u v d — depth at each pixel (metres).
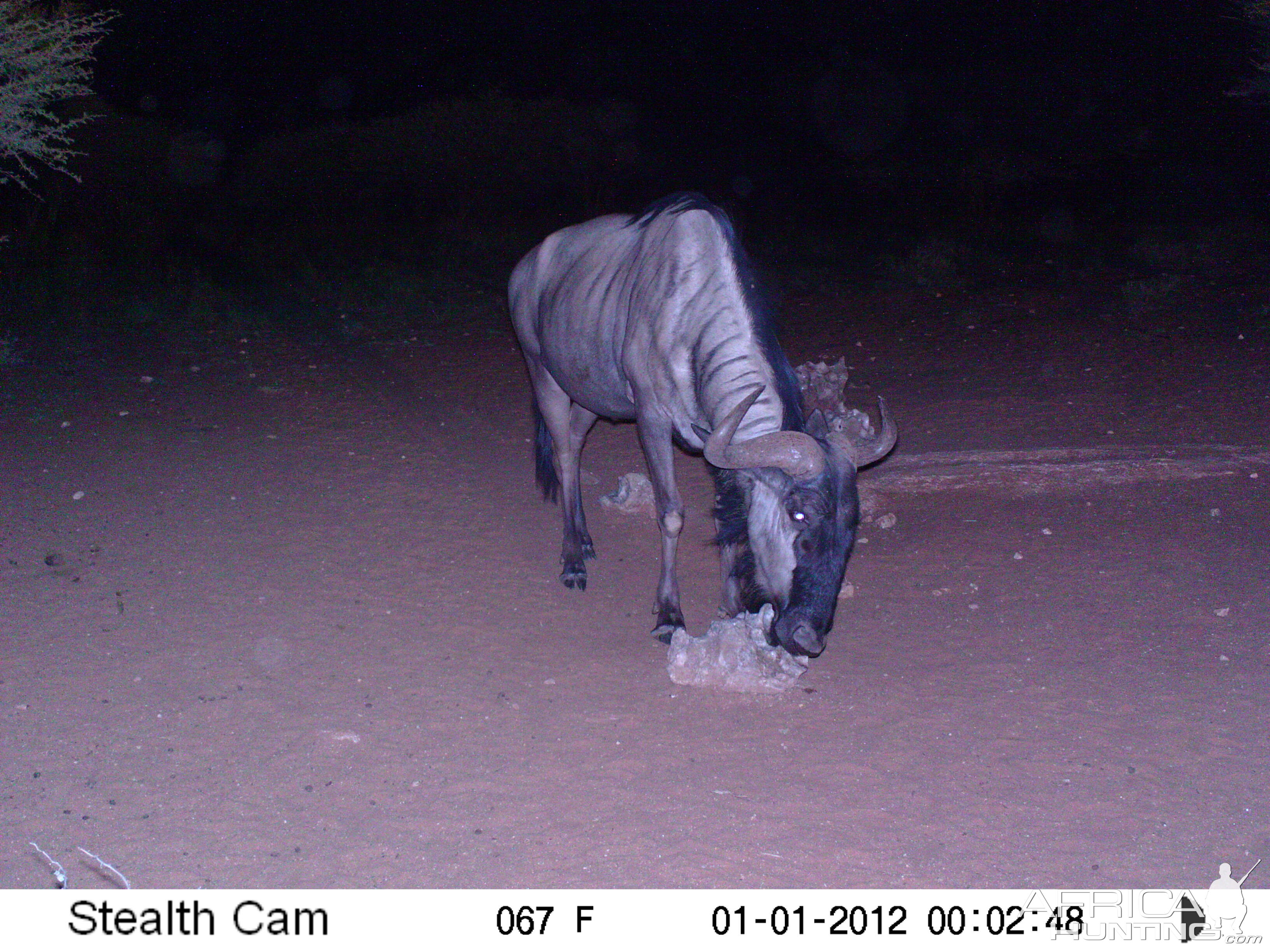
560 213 17.34
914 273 11.70
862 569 5.42
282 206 18.06
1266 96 10.38
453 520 5.89
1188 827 3.97
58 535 5.64
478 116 19.38
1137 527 5.70
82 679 4.60
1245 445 6.52
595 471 6.57
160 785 4.12
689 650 4.62
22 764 4.19
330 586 5.26
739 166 19.41
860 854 3.89
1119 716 4.43
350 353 9.07
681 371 4.75
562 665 4.75
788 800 4.09
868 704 4.51
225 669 4.68
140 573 5.32
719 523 4.48
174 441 6.86
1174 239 12.66
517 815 4.02
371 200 18.39
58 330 9.43
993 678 4.64
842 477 4.14
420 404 7.63
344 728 4.38
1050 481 6.16
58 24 7.33
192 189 18.31
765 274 12.06
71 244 13.03
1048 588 5.21
